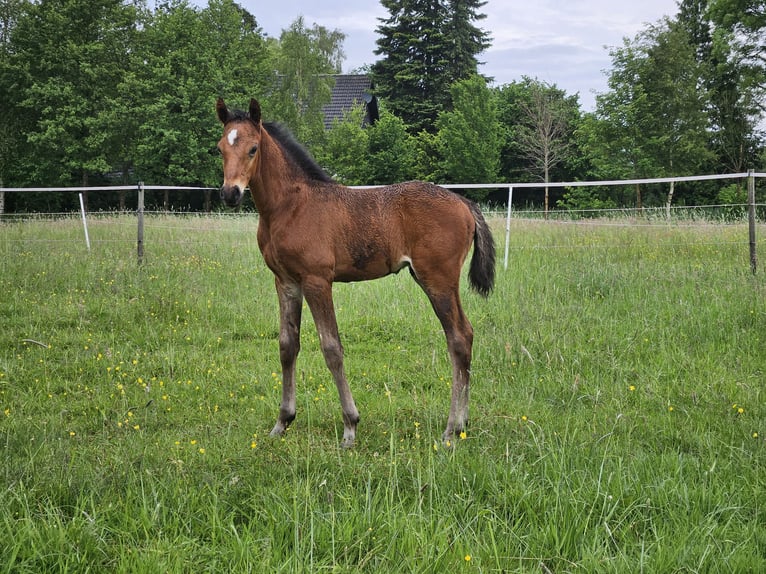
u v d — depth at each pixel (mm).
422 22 40281
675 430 4242
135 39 28734
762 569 2627
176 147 25953
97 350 6156
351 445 4141
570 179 34781
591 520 3031
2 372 5492
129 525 2906
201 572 2619
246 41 29703
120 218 14711
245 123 4219
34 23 26609
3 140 26312
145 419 4527
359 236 4371
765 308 6652
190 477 3428
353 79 37750
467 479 3377
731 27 26766
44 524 2787
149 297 7859
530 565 2715
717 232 11039
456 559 2674
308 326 7234
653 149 23938
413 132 38750
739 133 29438
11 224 13812
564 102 34812
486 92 29812
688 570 2615
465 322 4539
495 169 31016
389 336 6914
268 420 4656
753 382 5098
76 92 26594
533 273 8891
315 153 27188
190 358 6051
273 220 4355
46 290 8172
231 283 8828
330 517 2939
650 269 8680
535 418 4547
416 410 4734
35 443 3992
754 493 3248
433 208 4441
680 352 5785
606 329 6504
